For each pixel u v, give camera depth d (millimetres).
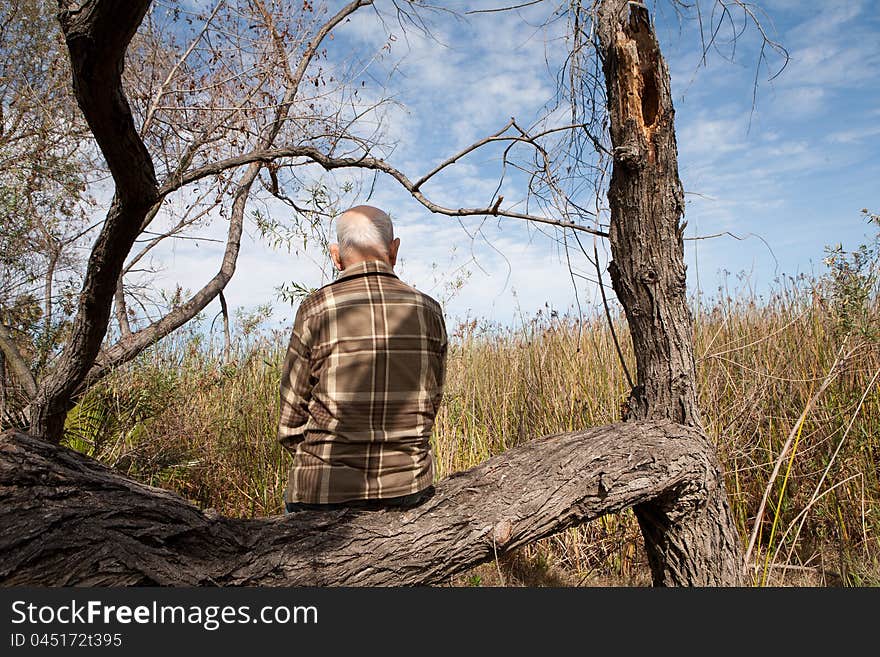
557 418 4312
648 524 2787
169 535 1645
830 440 4012
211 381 4629
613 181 2746
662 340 2703
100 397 3883
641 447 2484
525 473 2301
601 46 2666
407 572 1938
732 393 4438
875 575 3268
